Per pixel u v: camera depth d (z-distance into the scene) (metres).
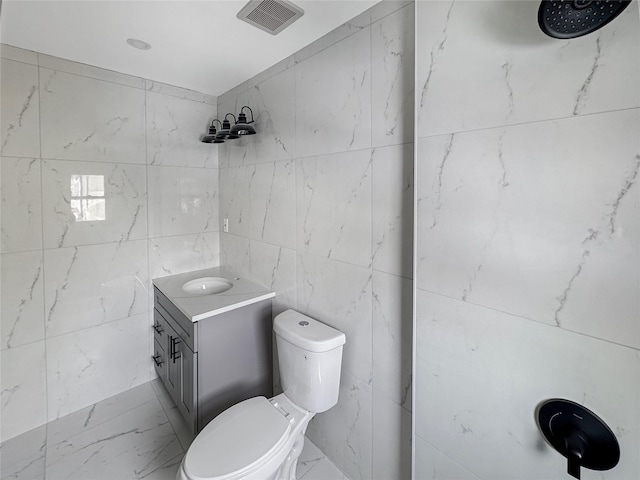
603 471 0.72
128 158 2.10
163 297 2.08
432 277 1.03
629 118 0.65
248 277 2.23
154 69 1.93
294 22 1.39
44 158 1.79
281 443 1.25
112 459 1.65
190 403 1.74
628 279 0.67
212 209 2.54
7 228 1.71
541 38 0.76
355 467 1.52
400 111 1.20
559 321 0.77
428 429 1.08
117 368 2.16
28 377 1.81
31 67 1.71
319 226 1.60
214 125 2.46
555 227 0.76
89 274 2.00
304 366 1.41
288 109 1.75
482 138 0.88
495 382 0.89
